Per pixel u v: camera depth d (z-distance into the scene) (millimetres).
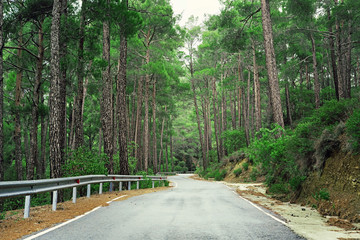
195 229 5996
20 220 7055
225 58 46188
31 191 7348
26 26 24828
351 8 23875
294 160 13133
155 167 49562
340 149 10102
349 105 11930
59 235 5453
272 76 18625
